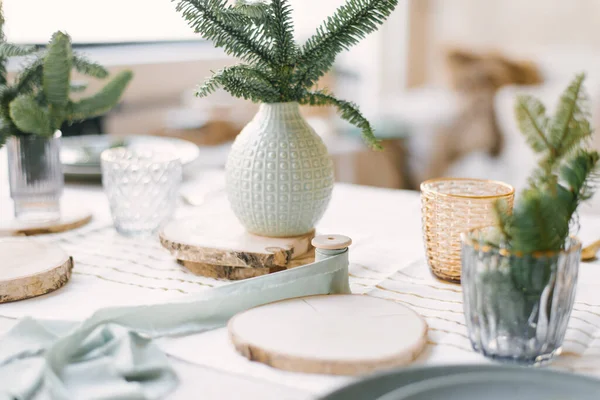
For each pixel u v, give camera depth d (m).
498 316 0.64
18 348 0.66
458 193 0.94
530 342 0.64
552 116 0.63
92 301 0.84
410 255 1.02
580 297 0.84
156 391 0.60
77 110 1.15
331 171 0.97
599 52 3.63
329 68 0.93
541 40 3.95
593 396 0.51
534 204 0.60
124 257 1.01
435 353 0.68
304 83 0.94
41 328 0.69
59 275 0.87
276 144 0.92
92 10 2.88
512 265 0.62
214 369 0.65
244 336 0.69
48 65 1.06
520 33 4.01
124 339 0.66
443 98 3.45
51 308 0.81
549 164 0.63
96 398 0.57
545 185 0.62
